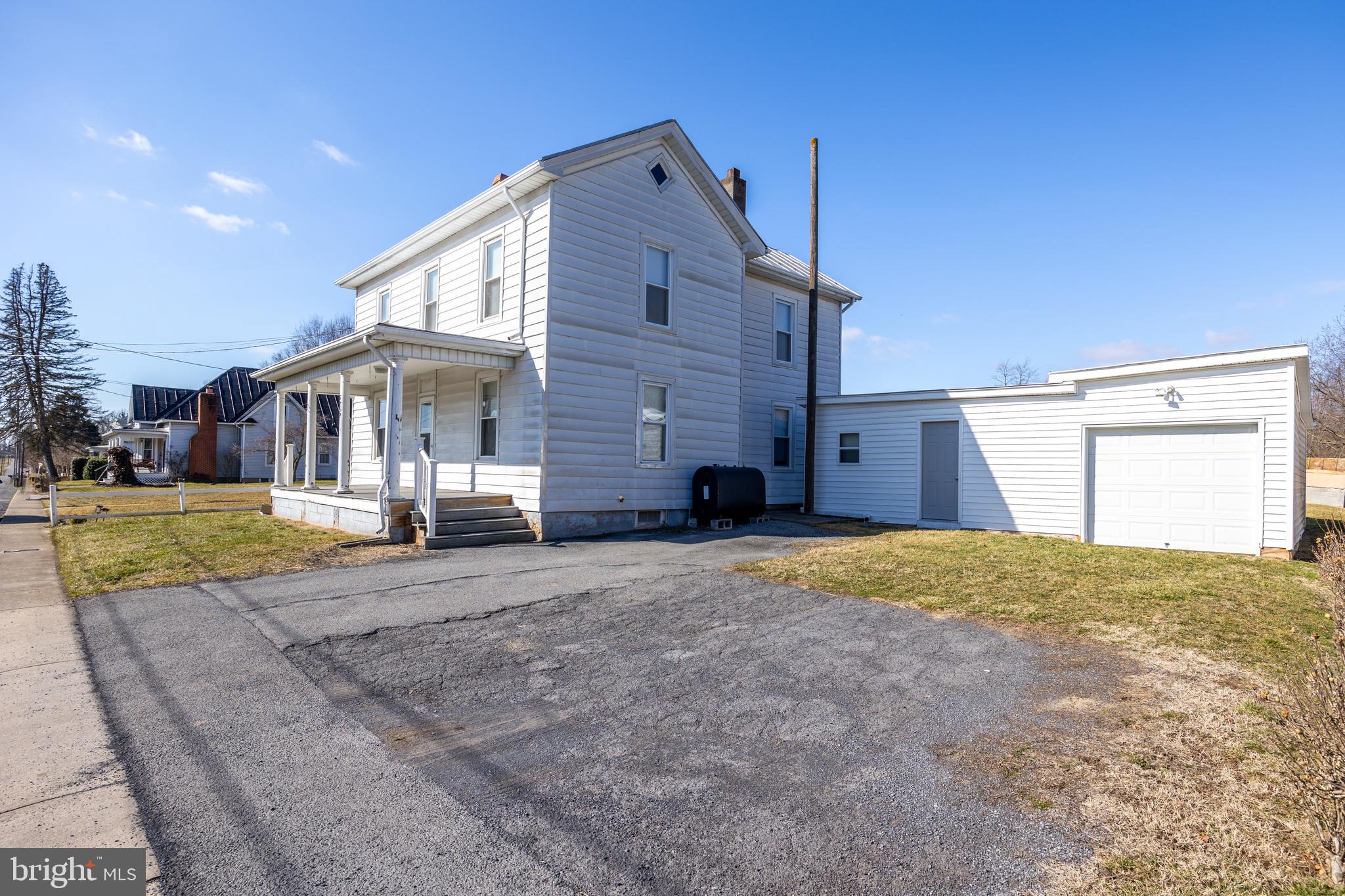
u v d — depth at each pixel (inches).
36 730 152.6
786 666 199.0
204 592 284.0
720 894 99.3
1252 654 204.8
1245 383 430.0
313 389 583.8
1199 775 131.9
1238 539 431.5
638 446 503.5
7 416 1501.0
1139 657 204.8
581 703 171.8
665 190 529.3
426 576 318.7
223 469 1414.9
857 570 335.0
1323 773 102.7
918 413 591.5
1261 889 98.2
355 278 695.7
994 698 173.9
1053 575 326.0
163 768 135.9
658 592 289.3
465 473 522.0
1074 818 118.1
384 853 108.8
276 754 142.5
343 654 205.6
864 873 103.7
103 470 1375.5
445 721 160.4
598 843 111.7
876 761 140.6
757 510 545.0
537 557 376.2
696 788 130.0
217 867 104.7
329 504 488.1
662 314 531.2
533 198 468.8
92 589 288.5
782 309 709.9
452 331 553.3
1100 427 493.0
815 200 650.8
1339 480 918.4
